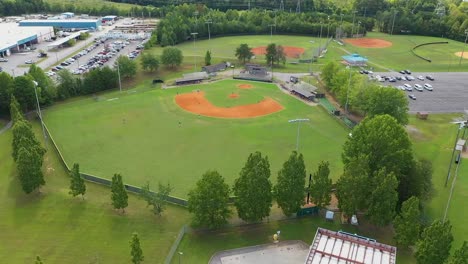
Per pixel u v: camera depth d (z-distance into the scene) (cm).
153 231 8775
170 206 9625
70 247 8281
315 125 14500
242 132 13862
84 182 10406
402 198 9162
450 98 17612
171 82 19362
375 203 8369
